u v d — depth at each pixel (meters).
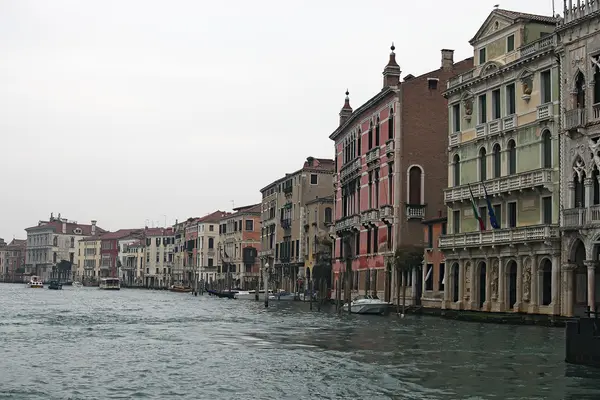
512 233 39.25
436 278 48.44
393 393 16.33
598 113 34.25
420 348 24.95
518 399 15.48
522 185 38.88
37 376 18.98
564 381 17.64
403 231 53.06
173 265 161.88
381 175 56.69
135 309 59.41
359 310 48.25
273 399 15.80
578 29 35.47
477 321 38.81
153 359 22.42
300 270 87.81
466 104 45.19
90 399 15.84
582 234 34.56
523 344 25.97
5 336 30.58
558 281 36.34
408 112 53.88
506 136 41.16
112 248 189.25
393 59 58.84
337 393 16.39
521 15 40.97
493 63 42.12
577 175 35.44
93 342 27.98
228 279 112.31
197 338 29.81
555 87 37.31
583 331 20.17
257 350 24.89
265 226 106.50
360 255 61.81
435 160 53.78
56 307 61.28
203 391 16.78
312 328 35.19
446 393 16.23
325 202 82.81
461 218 45.62
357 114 62.59
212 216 142.25
